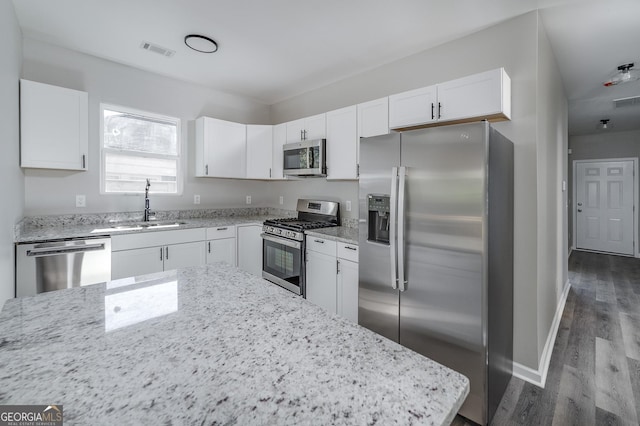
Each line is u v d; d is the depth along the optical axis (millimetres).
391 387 591
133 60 3039
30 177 2691
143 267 2787
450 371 647
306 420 499
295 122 3502
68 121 2643
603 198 5906
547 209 2332
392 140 1966
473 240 1620
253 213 4371
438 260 1755
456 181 1673
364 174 2160
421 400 558
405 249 1896
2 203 1787
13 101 2146
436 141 1749
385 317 2051
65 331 780
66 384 567
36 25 2402
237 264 3449
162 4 2113
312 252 2859
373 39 2529
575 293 3748
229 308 948
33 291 2229
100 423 474
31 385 561
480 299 1610
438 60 2604
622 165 5695
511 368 2096
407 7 2094
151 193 3451
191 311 920
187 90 3654
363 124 2715
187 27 2408
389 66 2979
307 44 2635
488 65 2295
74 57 2859
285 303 997
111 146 3191
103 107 3086
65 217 2877
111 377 592
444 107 2139
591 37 2398
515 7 2045
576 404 1816
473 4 2033
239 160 3807
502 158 1859
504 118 2078
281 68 3146
